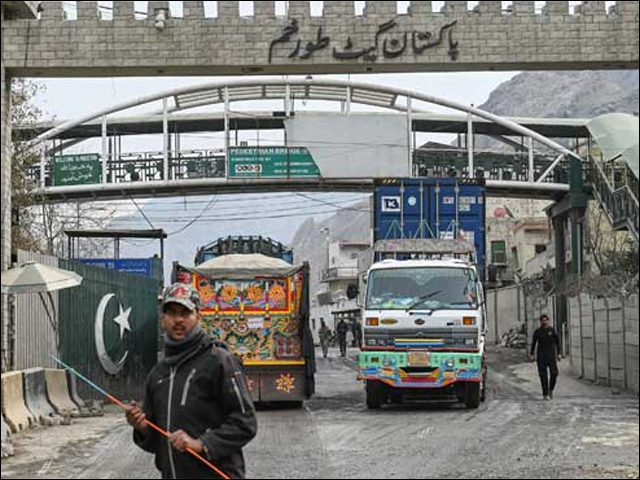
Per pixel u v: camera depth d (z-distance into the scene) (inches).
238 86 2017.7
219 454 252.8
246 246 1334.9
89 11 813.2
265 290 923.4
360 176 2012.8
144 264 1616.6
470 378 882.1
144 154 2105.1
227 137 2041.1
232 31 822.5
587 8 826.8
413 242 1000.9
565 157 1961.1
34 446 653.9
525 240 2999.5
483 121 2321.6
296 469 559.2
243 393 259.4
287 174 2017.7
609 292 1176.2
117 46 815.7
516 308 2282.2
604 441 666.2
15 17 806.5
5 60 803.4
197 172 2080.5
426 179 1123.9
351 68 834.8
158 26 815.1
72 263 929.5
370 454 617.0
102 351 992.2
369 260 1058.7
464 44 824.3
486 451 625.3
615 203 1460.4
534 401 995.3
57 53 810.8
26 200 1529.3
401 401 999.0
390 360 890.7
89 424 785.6
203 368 258.7
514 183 1955.0
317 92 2090.3
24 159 1584.6
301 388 916.0
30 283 724.7
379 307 901.2
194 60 818.2
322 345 2162.9
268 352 918.4
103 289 1013.8
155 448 265.0
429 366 885.8
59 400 838.5
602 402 973.8
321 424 789.2
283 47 823.1
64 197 2094.0
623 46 826.8
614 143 911.7
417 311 892.0
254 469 559.8
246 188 2076.8
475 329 889.5
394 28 824.3
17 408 737.0
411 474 541.3
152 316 1200.8
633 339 1075.3
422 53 823.7
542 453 613.6
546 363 1022.4
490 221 3201.3
